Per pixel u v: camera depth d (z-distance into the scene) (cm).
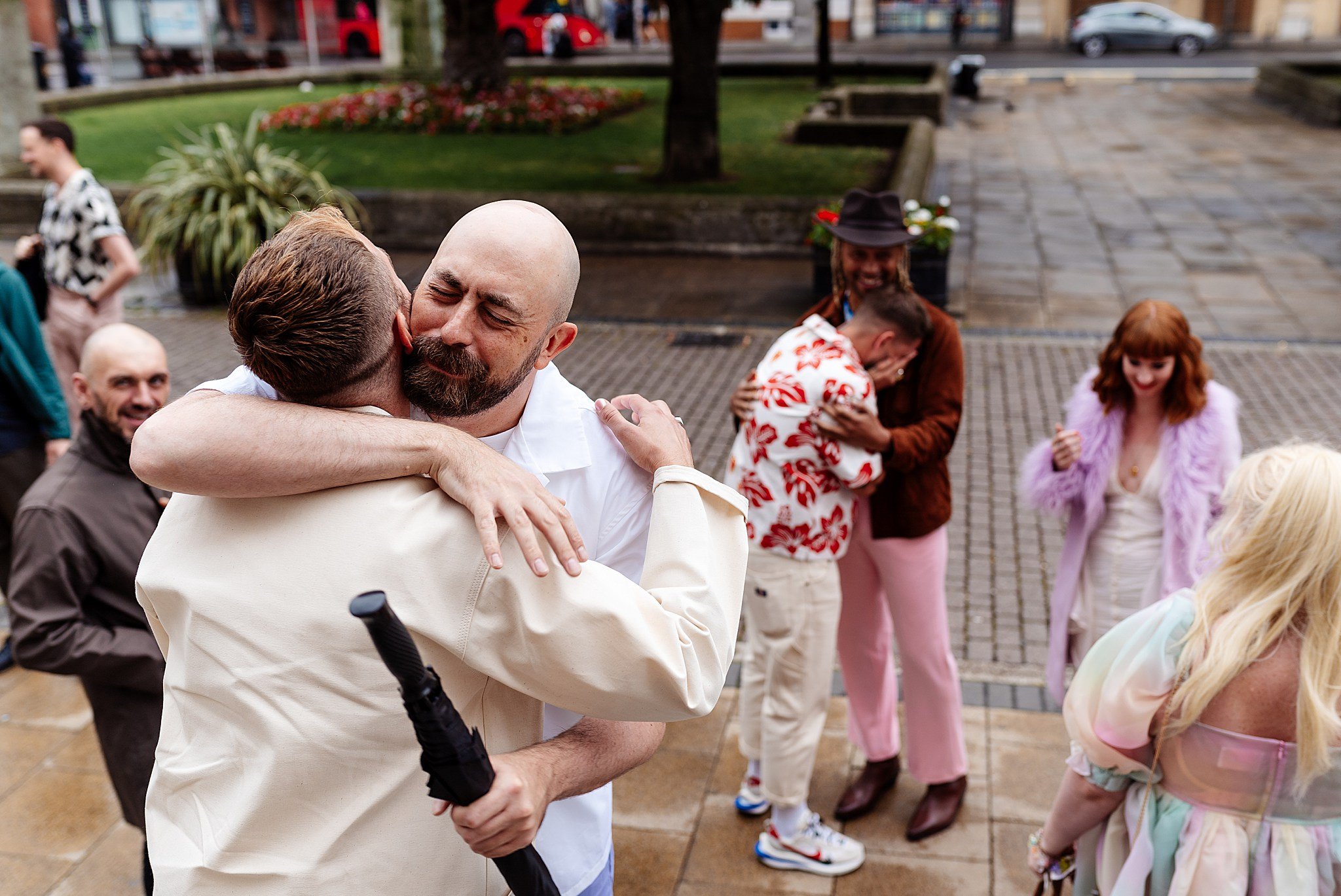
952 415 308
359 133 1823
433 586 128
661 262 1153
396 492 130
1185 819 199
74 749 390
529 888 131
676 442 153
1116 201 1391
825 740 391
